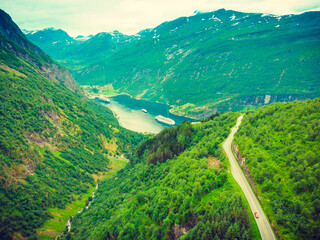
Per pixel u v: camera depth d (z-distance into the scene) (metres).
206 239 87.62
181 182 126.88
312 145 108.00
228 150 143.62
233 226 85.69
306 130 117.62
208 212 97.81
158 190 142.00
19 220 160.75
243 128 155.12
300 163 100.81
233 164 128.00
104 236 141.50
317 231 77.19
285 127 130.50
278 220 86.12
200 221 94.69
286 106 154.12
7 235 145.62
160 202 125.12
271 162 111.12
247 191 105.38
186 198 110.06
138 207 142.62
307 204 85.44
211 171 122.06
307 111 132.50
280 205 90.38
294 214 84.44
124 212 144.38
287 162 105.75
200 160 139.75
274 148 119.38
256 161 115.44
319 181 89.19
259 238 82.62
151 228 119.19
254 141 134.62
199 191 109.69
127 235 126.38
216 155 141.38
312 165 97.88
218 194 106.12
